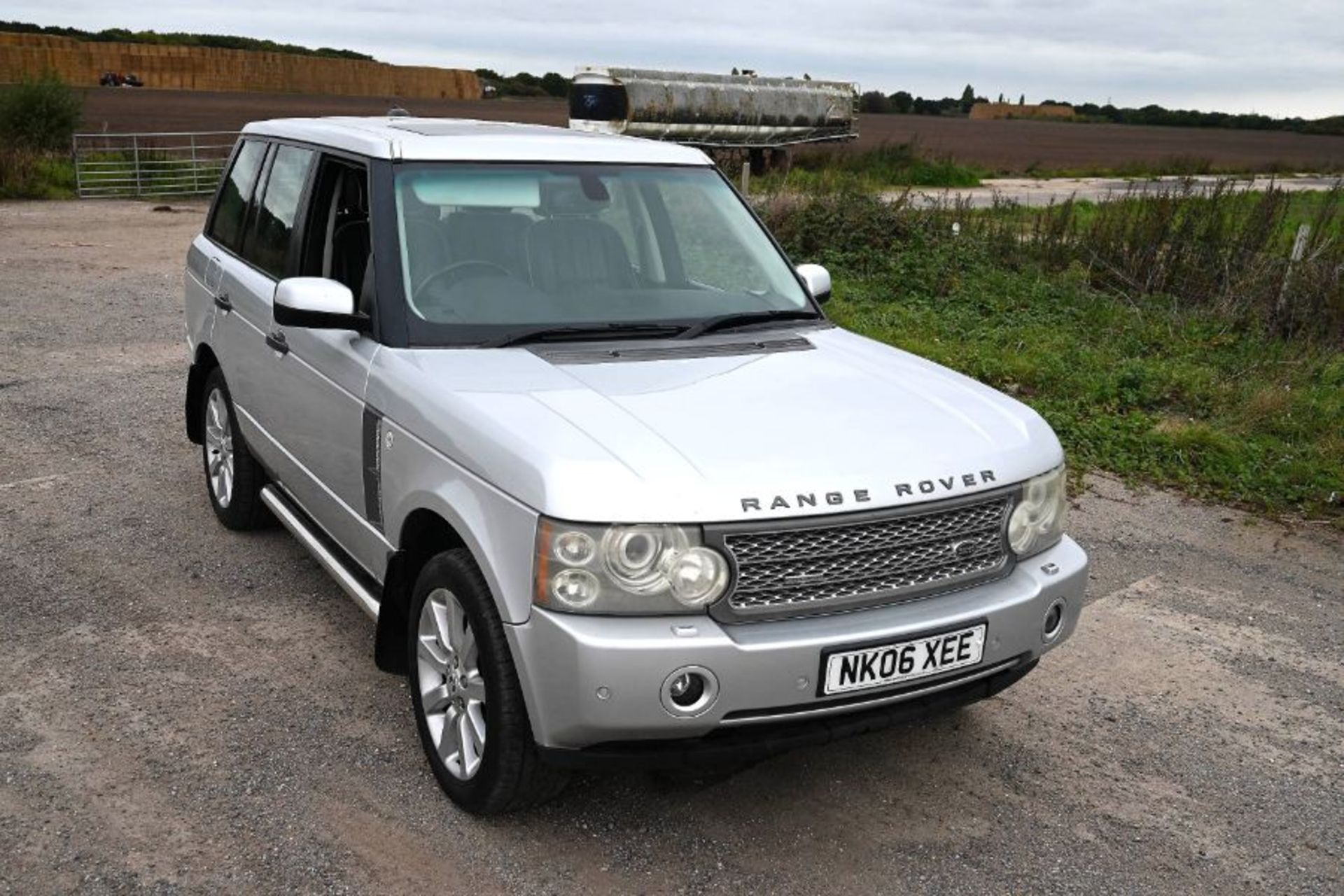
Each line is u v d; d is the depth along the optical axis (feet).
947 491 10.69
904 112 460.14
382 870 10.62
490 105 276.41
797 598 10.19
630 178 15.10
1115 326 38.73
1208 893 10.96
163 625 15.48
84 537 18.43
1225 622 17.43
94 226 62.80
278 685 14.01
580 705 9.65
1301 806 12.57
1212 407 29.27
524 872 10.69
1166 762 13.34
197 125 142.10
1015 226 54.34
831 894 10.61
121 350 31.86
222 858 10.69
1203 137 299.38
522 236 13.79
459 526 10.71
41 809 11.29
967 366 31.37
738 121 85.92
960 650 10.73
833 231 49.75
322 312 12.54
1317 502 22.81
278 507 16.67
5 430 23.98
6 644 14.74
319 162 15.48
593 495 9.67
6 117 93.45
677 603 9.78
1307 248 41.04
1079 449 25.58
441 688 11.77
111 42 311.47
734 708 9.84
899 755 13.15
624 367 12.19
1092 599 18.07
